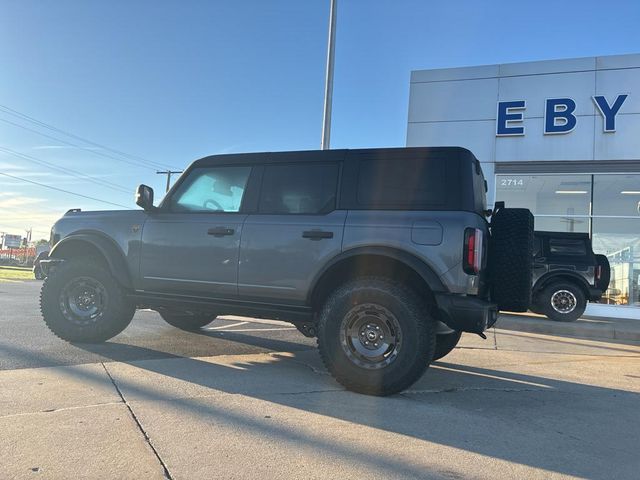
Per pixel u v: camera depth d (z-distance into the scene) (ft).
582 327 33.81
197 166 18.93
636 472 10.18
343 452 10.63
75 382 14.89
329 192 16.58
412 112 48.24
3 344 20.38
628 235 44.57
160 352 19.81
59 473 9.23
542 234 38.70
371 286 15.10
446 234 14.74
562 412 14.23
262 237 16.83
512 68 45.93
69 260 20.61
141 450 10.28
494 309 16.07
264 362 19.10
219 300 17.62
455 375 18.70
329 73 42.24
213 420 12.18
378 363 14.92
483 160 46.42
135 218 19.39
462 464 10.28
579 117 44.24
